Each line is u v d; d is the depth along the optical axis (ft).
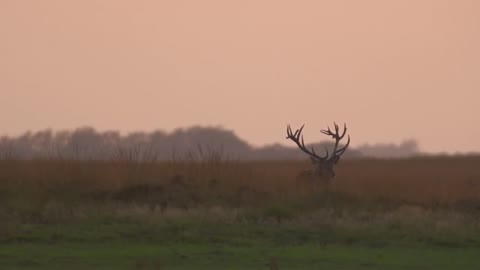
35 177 330.75
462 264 230.07
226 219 280.51
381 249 250.98
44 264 219.82
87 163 353.31
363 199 323.57
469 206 323.78
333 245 255.70
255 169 360.07
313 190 328.49
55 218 279.49
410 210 301.43
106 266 217.97
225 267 218.79
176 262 224.94
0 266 216.54
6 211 289.53
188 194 322.34
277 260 228.84
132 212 285.84
